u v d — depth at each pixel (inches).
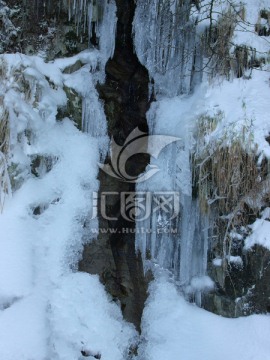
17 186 179.9
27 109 181.9
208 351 165.9
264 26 193.0
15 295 167.9
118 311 187.2
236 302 170.7
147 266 192.5
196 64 198.2
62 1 196.5
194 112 184.9
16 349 162.4
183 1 199.0
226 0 195.9
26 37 196.5
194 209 178.7
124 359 178.1
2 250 171.5
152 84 209.8
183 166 181.9
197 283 179.0
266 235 165.9
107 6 201.8
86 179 193.2
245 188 167.8
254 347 161.5
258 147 166.2
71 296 176.2
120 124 209.5
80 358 168.9
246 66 186.7
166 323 177.8
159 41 204.1
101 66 206.2
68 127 198.5
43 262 177.3
